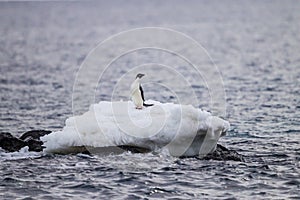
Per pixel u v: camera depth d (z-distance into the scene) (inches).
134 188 1262.3
